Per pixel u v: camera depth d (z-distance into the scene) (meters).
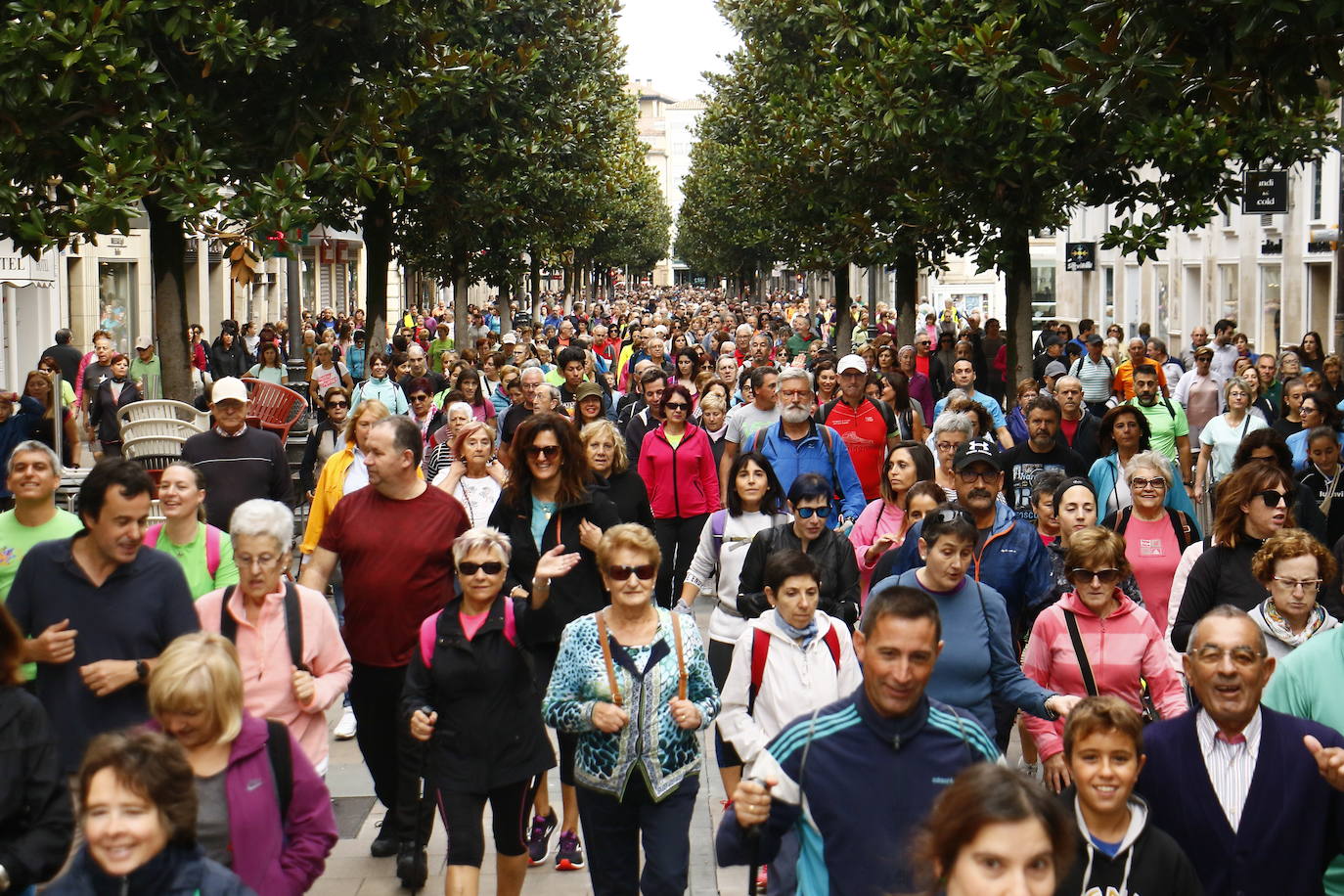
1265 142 38.72
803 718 9.73
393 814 15.95
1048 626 14.41
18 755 10.22
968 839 6.77
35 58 28.56
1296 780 10.27
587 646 12.62
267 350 45.38
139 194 29.08
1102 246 41.34
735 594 17.22
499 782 13.30
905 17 43.06
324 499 19.39
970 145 40.53
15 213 29.39
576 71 61.56
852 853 9.52
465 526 15.53
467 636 13.26
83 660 12.73
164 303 33.78
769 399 26.78
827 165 49.28
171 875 8.60
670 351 62.88
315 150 32.53
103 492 12.58
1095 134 38.19
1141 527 17.73
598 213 67.19
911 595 9.55
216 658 10.16
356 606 15.35
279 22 33.44
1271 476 14.55
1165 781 10.41
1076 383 24.73
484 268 59.72
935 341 67.19
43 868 10.26
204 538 15.39
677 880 12.41
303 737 13.26
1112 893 9.34
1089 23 20.73
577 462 16.39
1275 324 74.62
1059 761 13.14
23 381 67.31
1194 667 10.30
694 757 12.72
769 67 64.06
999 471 16.17
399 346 47.41
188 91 32.19
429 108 47.84
